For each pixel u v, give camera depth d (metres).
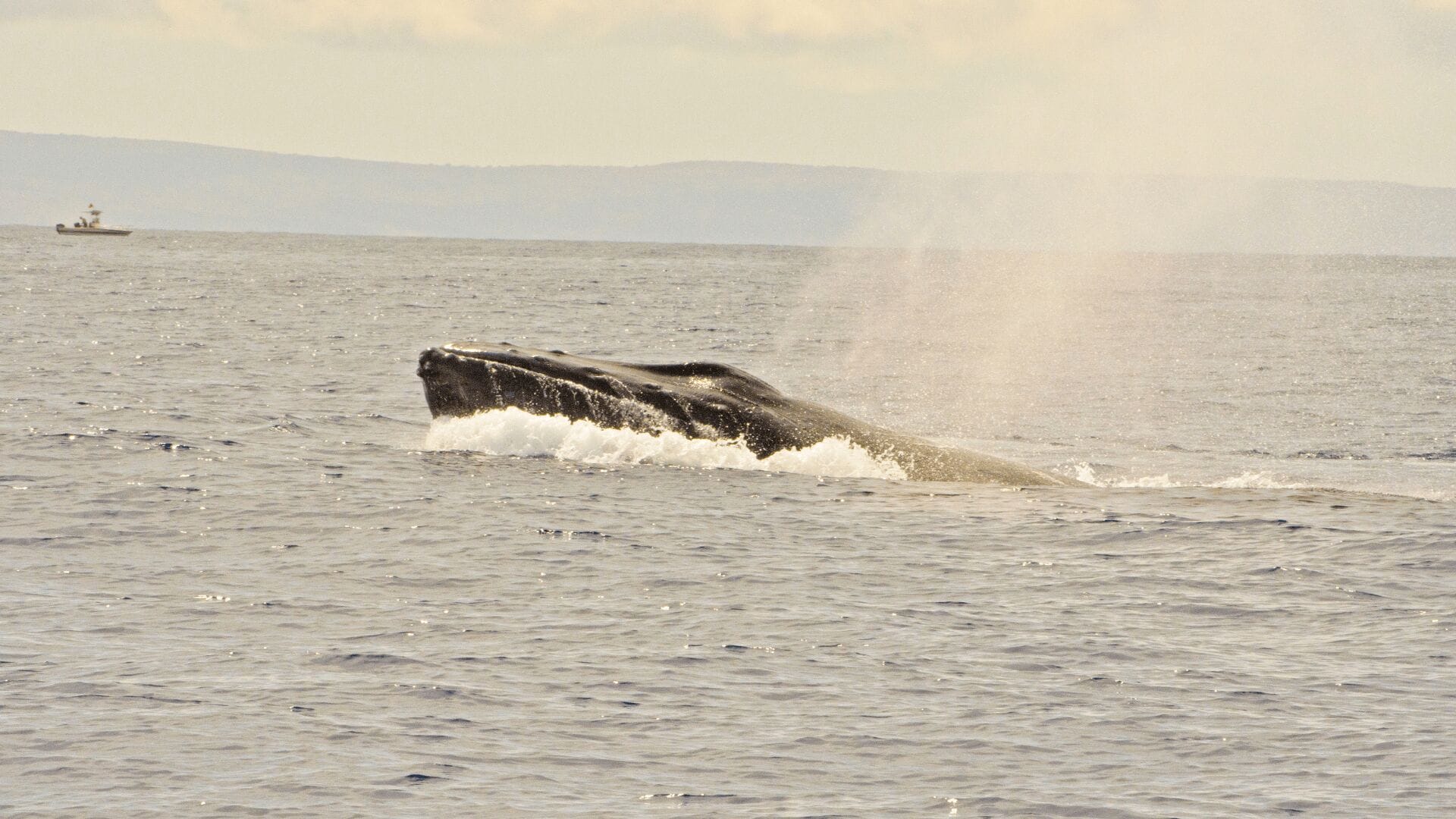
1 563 68.62
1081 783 43.59
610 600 63.84
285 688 50.75
